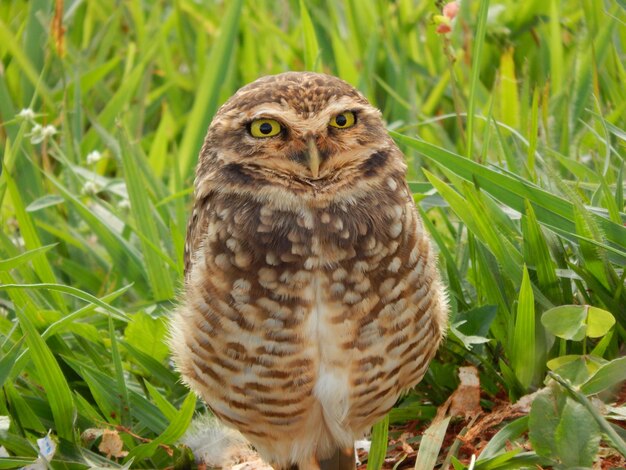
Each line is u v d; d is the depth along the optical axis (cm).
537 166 875
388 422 739
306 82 667
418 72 1160
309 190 655
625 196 832
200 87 1109
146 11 1396
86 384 796
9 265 743
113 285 933
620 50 1037
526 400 718
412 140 784
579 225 737
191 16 1309
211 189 670
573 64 984
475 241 780
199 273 656
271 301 643
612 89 978
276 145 656
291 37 1252
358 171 662
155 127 1262
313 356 654
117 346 785
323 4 1286
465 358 775
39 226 979
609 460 676
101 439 734
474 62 840
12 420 743
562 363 687
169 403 730
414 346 670
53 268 966
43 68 1160
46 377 718
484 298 793
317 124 654
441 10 893
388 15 1191
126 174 920
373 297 647
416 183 840
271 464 731
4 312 920
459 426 749
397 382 684
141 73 1182
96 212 995
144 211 916
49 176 933
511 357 747
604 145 895
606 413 684
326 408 673
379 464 709
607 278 743
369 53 1156
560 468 641
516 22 1143
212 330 654
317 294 646
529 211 741
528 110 950
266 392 664
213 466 745
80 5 1355
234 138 664
